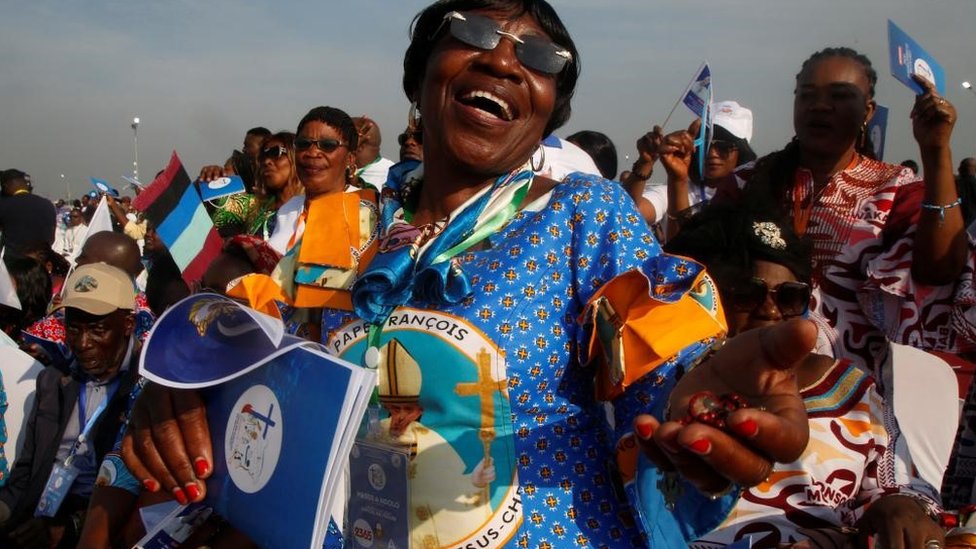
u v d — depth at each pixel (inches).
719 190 149.4
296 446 61.4
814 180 138.3
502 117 70.7
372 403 68.5
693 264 63.4
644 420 48.0
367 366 67.7
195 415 68.2
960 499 120.0
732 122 216.5
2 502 153.9
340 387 59.7
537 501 65.0
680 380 52.9
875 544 81.8
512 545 64.6
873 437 87.5
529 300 65.9
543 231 67.3
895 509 81.2
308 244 76.7
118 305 147.9
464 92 71.1
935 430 108.1
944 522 85.0
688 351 60.3
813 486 85.9
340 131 196.4
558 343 66.1
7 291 221.1
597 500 66.6
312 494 59.2
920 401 109.4
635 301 62.6
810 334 47.1
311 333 76.8
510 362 64.8
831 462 86.3
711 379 50.8
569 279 67.2
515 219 69.5
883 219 132.1
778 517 86.0
